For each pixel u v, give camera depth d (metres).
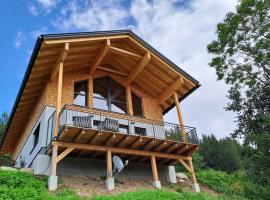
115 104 16.89
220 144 40.28
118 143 13.62
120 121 15.80
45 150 13.19
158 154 14.86
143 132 16.53
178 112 16.59
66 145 12.42
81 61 15.85
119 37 15.55
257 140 18.67
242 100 27.05
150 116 17.69
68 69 15.79
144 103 17.94
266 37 23.88
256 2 22.98
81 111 14.17
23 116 18.19
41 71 14.43
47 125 13.79
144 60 16.39
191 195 12.80
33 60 13.45
